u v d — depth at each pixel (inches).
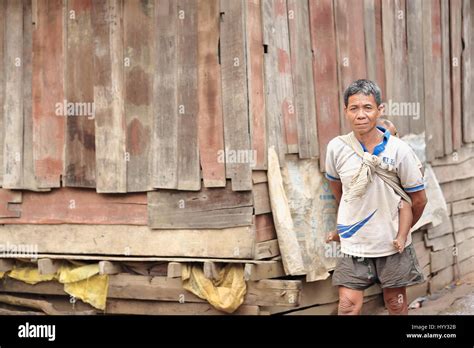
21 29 230.7
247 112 199.3
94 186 221.3
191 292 209.9
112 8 216.4
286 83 212.2
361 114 155.7
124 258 213.9
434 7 287.6
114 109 217.3
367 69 243.1
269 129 205.5
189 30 207.5
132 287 216.5
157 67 211.9
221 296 203.0
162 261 214.8
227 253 205.2
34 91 229.0
